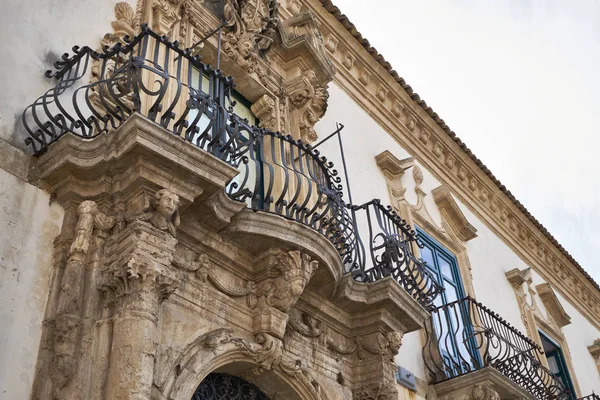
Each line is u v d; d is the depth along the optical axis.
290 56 9.12
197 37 7.85
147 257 4.91
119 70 5.27
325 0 10.49
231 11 8.38
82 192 5.29
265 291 6.20
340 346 7.15
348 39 10.99
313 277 6.71
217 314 5.87
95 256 5.04
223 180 5.48
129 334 4.64
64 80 5.86
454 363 9.11
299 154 6.94
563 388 10.79
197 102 5.57
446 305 9.50
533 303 14.14
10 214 4.98
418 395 8.57
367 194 9.95
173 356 5.23
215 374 6.02
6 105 5.38
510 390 9.07
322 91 9.02
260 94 8.47
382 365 7.16
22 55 5.73
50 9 6.20
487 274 12.72
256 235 6.04
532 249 15.51
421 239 10.84
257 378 6.16
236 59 8.16
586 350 16.16
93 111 5.30
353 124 10.55
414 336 9.21
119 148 5.09
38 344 4.71
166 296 5.00
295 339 6.62
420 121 12.25
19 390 4.47
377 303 7.23
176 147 5.16
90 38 6.42
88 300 4.87
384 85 11.60
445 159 12.92
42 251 5.05
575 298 16.94
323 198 7.55
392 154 10.95
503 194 14.32
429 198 11.85
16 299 4.75
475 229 12.27
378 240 9.56
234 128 5.92
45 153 5.31
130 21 6.95
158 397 4.91
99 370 4.59
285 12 9.95
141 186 5.13
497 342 10.05
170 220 5.21
